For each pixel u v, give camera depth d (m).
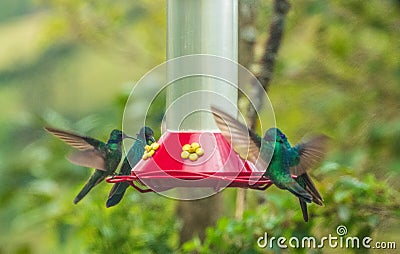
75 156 9.38
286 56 14.28
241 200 11.59
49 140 13.94
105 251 12.20
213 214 12.30
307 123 14.20
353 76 14.51
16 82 20.55
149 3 15.81
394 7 14.48
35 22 20.78
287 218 10.61
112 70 20.20
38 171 13.65
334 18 14.44
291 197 10.62
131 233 12.24
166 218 12.38
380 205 10.63
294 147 9.15
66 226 12.68
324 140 9.17
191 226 12.29
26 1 21.05
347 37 14.48
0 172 13.94
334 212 10.56
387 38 14.55
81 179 13.51
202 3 9.73
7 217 14.24
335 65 14.54
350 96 14.48
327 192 10.53
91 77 20.25
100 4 15.69
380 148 13.97
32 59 20.59
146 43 15.81
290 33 14.22
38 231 13.73
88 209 12.27
